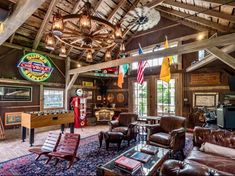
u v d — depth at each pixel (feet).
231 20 14.35
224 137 9.98
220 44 11.94
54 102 24.61
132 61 17.70
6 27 11.31
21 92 20.88
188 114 22.75
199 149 10.17
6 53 19.53
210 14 15.42
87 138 18.95
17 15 9.73
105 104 30.78
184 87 23.39
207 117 17.97
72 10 19.21
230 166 7.62
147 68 27.17
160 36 25.72
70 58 26.68
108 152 14.14
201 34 21.61
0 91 19.04
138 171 7.48
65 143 12.26
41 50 22.95
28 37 21.29
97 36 12.67
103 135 15.16
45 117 17.04
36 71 21.61
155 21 15.49
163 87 25.43
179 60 23.76
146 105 27.14
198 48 13.08
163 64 19.38
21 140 18.15
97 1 18.94
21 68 20.15
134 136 16.52
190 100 22.79
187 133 20.79
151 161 8.64
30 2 8.48
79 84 28.30
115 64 19.35
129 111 28.81
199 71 21.98
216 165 7.80
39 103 22.74
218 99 20.56
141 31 27.68
